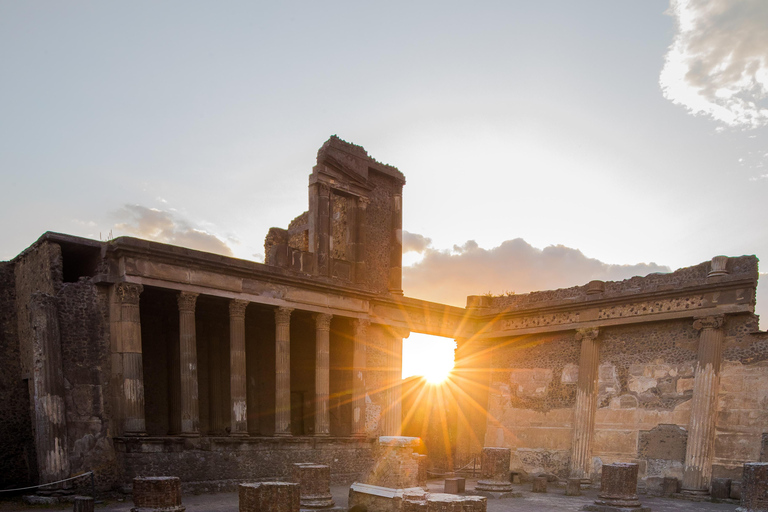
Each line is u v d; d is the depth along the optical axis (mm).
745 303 26094
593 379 30562
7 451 23125
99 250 23062
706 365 26594
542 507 22047
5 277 24766
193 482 22672
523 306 34094
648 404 28562
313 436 27328
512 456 33000
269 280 26656
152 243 22953
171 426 27594
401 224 34469
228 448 23984
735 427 25656
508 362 34562
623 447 28922
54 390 20875
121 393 22000
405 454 18391
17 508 18969
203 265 24391
